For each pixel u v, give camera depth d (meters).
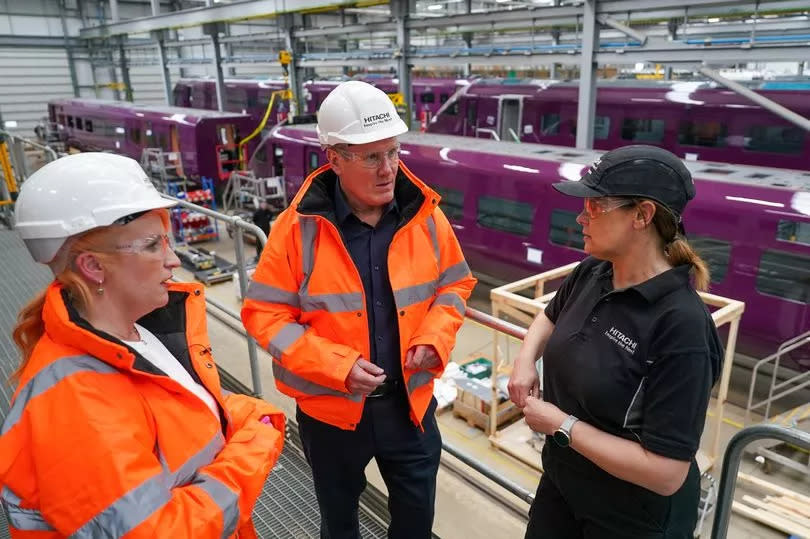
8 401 3.36
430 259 1.72
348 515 1.90
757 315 5.04
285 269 1.65
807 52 5.36
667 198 1.18
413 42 20.17
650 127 9.98
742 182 5.14
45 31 19.98
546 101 11.22
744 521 4.00
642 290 1.22
